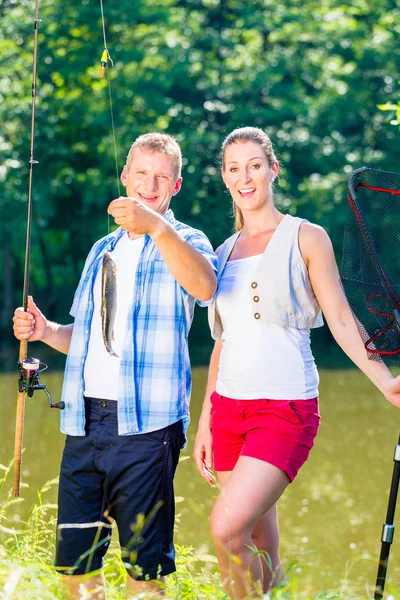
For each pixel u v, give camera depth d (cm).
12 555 490
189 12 3297
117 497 456
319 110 3105
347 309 455
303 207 3034
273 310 455
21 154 2903
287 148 3064
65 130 2900
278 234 464
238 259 473
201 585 516
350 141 3133
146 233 425
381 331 442
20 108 2869
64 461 470
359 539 825
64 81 2883
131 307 462
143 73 2927
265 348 454
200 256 437
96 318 471
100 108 2880
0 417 1377
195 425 1337
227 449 465
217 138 2981
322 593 426
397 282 456
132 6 2922
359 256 448
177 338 461
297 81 3216
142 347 457
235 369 458
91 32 2897
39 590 396
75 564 458
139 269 466
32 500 848
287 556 775
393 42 3162
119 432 450
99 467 458
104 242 487
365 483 1023
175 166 478
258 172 470
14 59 2873
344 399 1622
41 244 3156
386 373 446
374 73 3158
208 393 498
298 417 445
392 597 402
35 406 1495
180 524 845
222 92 3055
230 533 424
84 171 2964
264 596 402
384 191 456
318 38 3219
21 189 2939
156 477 452
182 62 2961
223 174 482
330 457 1147
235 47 3167
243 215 481
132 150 482
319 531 850
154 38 2958
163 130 2939
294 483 1024
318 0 3303
